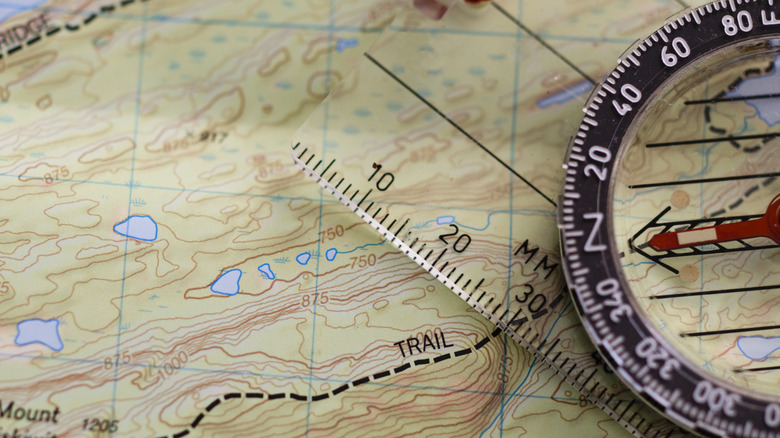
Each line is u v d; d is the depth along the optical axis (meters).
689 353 0.14
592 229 0.14
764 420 0.14
